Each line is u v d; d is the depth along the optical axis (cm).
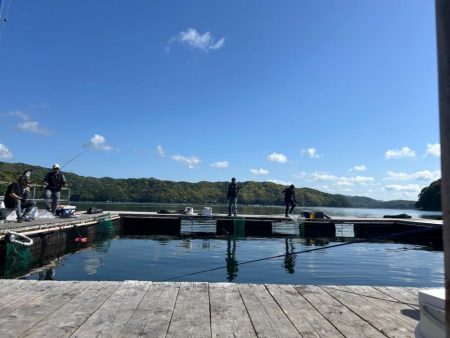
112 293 414
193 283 466
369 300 407
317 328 322
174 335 300
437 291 262
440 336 243
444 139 172
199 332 308
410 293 435
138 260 1041
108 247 1306
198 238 1617
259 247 1336
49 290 422
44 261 1019
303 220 1806
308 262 1042
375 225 1827
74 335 295
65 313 346
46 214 1402
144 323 324
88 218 1485
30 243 970
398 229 1780
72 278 806
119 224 1853
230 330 313
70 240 1363
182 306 374
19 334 295
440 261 1077
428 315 255
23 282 454
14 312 347
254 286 458
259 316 350
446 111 171
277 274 873
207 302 388
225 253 1185
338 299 409
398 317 352
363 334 310
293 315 354
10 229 945
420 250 1313
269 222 1836
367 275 871
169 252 1198
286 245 1402
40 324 317
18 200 1138
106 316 340
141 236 1680
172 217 1864
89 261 1022
